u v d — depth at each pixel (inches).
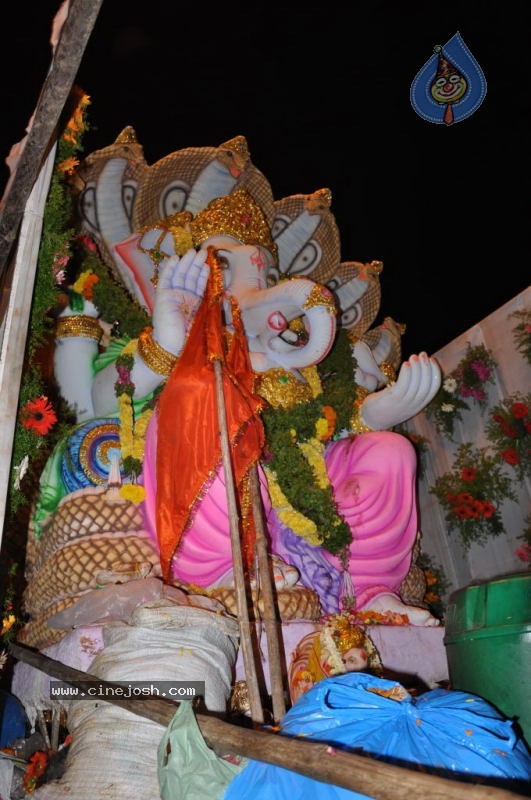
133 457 187.0
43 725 157.6
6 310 130.8
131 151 219.5
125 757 122.5
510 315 236.2
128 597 160.2
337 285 253.8
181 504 177.2
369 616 184.7
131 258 221.6
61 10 110.4
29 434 132.3
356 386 223.6
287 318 202.7
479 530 236.7
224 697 137.9
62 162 149.6
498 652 120.3
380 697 97.1
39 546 189.0
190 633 139.9
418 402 217.0
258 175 235.0
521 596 122.0
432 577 238.5
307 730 94.2
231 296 207.3
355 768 71.8
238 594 129.5
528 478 226.1
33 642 175.3
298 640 168.2
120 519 182.2
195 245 215.6
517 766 89.3
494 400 238.5
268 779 88.6
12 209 118.7
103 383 202.7
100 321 223.0
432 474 256.4
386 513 198.7
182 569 179.3
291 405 199.8
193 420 177.2
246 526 181.3
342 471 204.7
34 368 139.0
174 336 193.3
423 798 65.0
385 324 262.4
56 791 122.0
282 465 192.7
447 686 175.6
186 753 96.9
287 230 245.9
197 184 230.7
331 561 193.0
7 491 123.2
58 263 143.2
